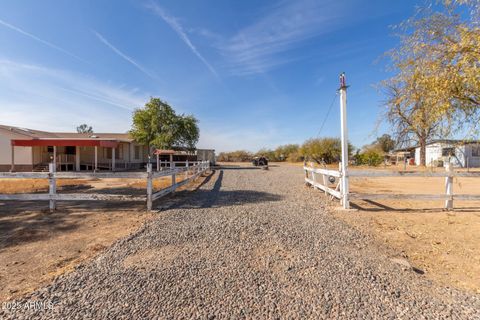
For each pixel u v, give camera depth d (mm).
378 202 8328
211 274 3170
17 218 6176
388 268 3340
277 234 4766
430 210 7023
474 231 5066
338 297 2674
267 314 2402
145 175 6875
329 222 5680
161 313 2416
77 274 3188
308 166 12602
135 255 3791
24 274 3258
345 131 7133
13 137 22031
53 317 2371
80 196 6887
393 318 2348
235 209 7031
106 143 20453
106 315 2389
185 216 6211
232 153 55312
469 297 2707
